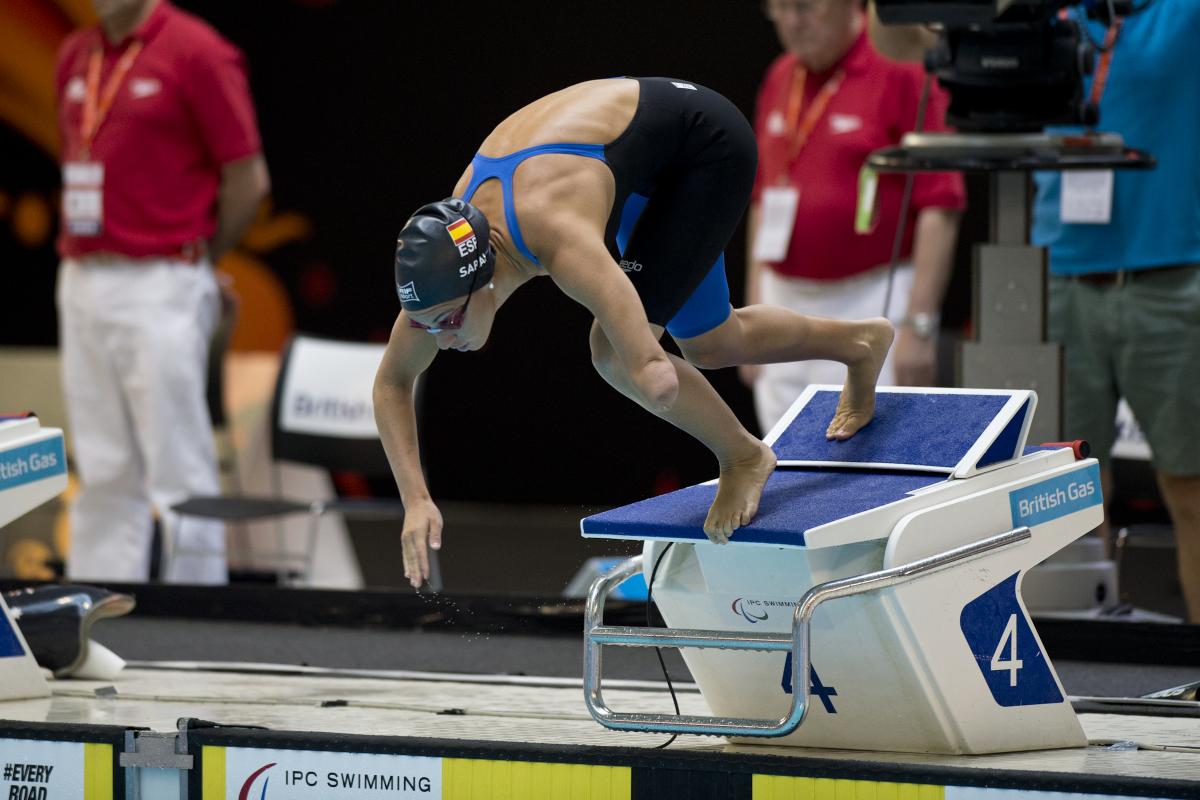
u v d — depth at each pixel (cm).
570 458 3866
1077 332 1961
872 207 1755
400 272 1086
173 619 2184
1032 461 1247
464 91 3828
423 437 3475
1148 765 1144
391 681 1634
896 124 2277
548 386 3853
